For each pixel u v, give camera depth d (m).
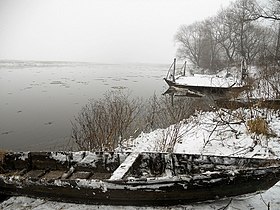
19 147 13.03
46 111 19.95
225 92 20.55
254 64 36.97
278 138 9.45
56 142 13.38
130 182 5.53
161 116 14.12
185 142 10.36
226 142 9.69
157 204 5.75
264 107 12.32
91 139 10.04
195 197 5.66
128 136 11.37
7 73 51.06
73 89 30.62
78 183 5.68
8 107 21.30
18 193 6.22
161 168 6.83
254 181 5.45
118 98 18.80
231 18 42.09
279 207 5.52
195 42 53.53
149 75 54.84
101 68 80.88
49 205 5.90
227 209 5.51
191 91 22.50
